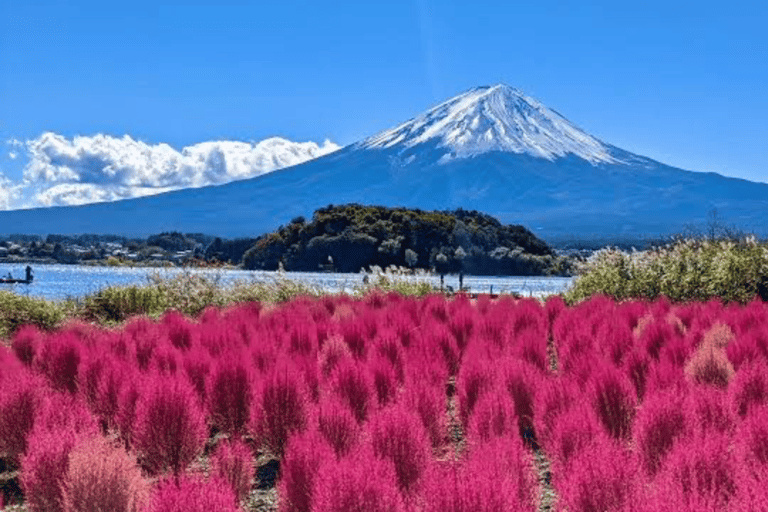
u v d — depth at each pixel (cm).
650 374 719
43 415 611
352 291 2145
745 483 417
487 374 705
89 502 441
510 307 1416
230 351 771
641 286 1655
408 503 448
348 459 435
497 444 472
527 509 413
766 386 666
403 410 524
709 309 1251
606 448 460
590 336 958
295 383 628
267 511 504
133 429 590
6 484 583
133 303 1716
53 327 1495
